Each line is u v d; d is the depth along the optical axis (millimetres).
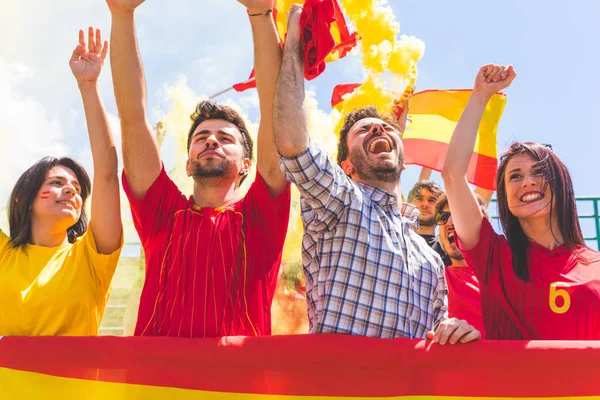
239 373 2820
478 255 3287
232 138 3514
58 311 3332
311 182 2904
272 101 3176
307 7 2992
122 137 3293
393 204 3191
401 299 2963
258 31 3127
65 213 3621
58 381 2846
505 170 3479
